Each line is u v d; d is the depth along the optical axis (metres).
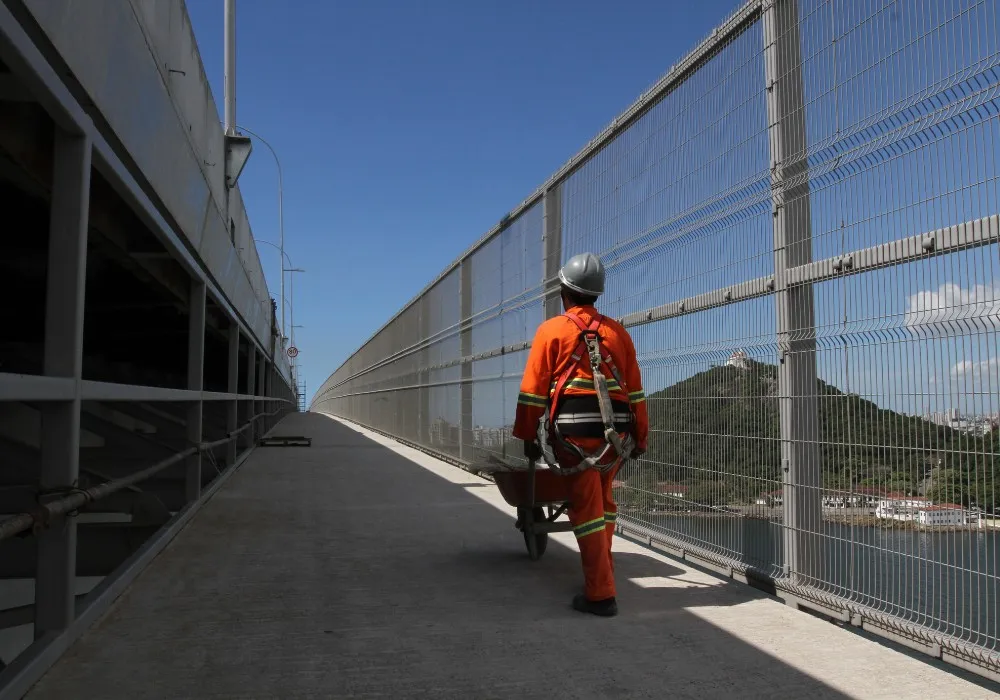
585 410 3.93
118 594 4.06
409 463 11.67
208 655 3.18
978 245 2.82
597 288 4.19
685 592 4.26
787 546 3.99
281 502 7.56
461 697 2.80
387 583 4.42
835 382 3.59
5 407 5.10
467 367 10.56
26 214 5.07
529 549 4.97
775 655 3.26
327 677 2.97
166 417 9.03
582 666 3.12
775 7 4.11
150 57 4.47
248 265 11.56
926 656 3.22
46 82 2.53
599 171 6.40
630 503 5.96
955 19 2.95
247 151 8.95
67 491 2.97
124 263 6.02
